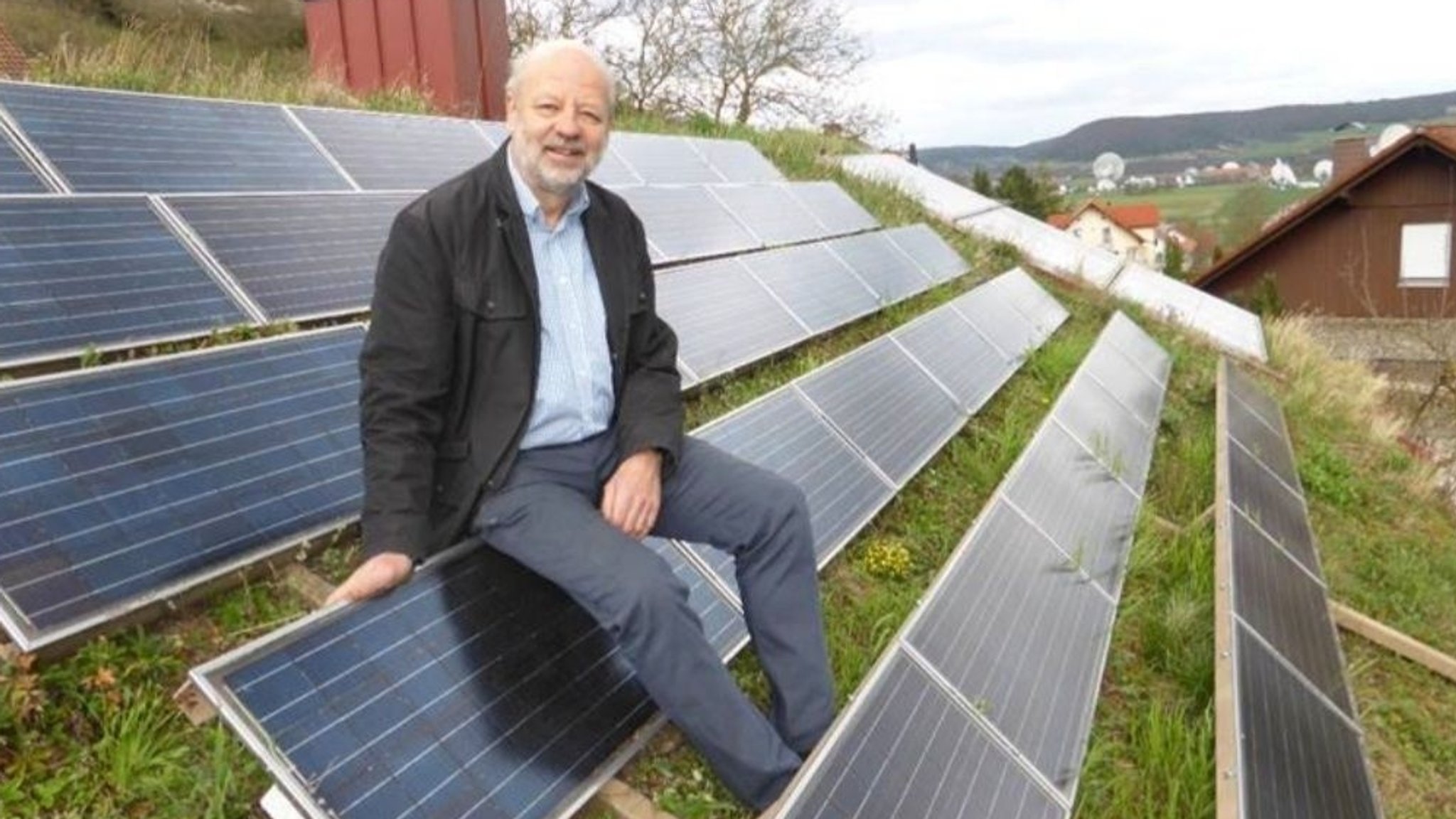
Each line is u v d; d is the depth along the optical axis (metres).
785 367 6.56
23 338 3.64
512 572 3.23
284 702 2.46
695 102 22.89
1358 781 3.95
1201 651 4.54
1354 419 10.98
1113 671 4.52
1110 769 3.82
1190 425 8.42
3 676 2.67
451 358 2.99
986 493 5.85
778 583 3.21
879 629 4.24
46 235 4.05
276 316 4.54
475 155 7.54
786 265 7.88
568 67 2.93
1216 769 3.46
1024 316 9.88
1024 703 3.59
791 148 14.10
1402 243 29.36
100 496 3.07
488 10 10.58
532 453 3.14
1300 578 5.58
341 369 4.17
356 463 3.82
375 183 6.41
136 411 3.38
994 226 13.91
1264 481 6.78
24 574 2.76
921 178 15.41
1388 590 6.65
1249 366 11.69
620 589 2.83
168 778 2.65
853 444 5.38
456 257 2.93
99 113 5.34
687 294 6.31
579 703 3.06
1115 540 5.34
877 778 2.79
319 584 3.39
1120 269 14.09
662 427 3.19
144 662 2.90
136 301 4.11
